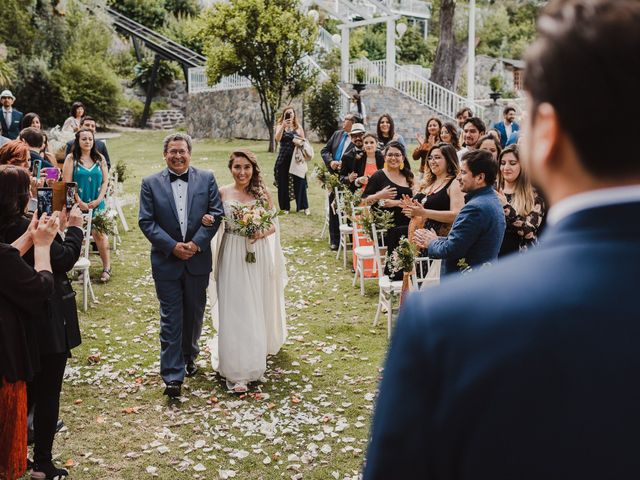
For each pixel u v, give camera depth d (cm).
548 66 83
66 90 2941
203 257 524
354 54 3484
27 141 730
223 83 2628
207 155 1920
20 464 349
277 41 1955
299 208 1138
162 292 517
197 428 461
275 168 1133
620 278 81
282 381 545
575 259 84
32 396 412
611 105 79
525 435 81
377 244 666
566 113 82
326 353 603
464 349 85
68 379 545
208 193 528
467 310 86
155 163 1819
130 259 895
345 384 537
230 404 502
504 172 520
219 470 407
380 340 635
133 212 1153
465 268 431
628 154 81
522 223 501
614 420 78
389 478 88
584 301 81
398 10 4819
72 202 394
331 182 883
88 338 637
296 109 2230
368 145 862
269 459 420
